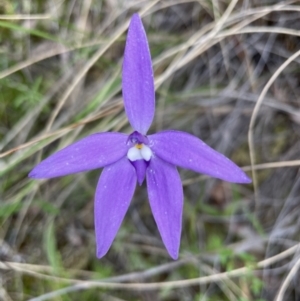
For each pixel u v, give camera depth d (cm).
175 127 39
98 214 30
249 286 38
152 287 38
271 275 38
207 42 37
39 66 38
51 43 38
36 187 37
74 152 30
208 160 30
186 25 38
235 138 39
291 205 38
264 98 38
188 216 39
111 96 37
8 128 38
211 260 38
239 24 37
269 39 38
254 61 38
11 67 38
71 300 37
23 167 38
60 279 36
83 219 39
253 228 38
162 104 38
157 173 30
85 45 38
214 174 29
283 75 38
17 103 37
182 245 38
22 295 37
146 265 38
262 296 37
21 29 35
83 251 38
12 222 38
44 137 35
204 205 38
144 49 29
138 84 30
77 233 38
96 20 38
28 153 36
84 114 37
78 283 37
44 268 37
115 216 30
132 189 31
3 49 38
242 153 39
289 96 38
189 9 38
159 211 30
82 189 39
